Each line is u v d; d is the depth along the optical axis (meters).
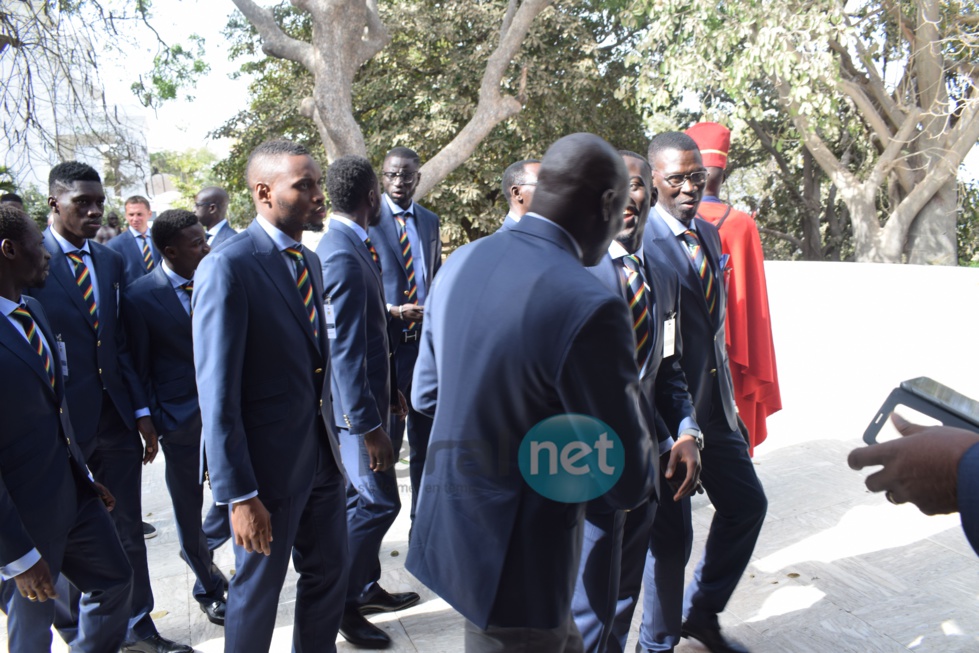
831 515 4.18
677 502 2.62
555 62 17.73
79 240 3.28
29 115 7.27
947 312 7.07
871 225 16.11
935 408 1.08
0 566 2.18
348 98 10.67
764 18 11.26
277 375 2.39
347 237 3.13
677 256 2.63
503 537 1.67
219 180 20.25
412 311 3.88
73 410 3.08
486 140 17.66
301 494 2.45
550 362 1.58
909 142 15.06
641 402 2.39
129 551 3.14
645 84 12.98
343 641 3.18
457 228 18.11
